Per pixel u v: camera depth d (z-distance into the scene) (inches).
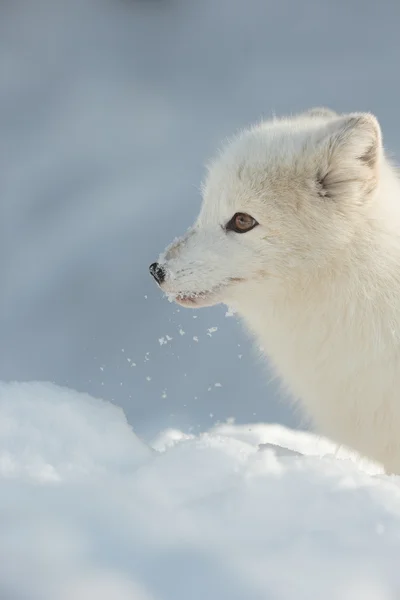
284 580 152.5
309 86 1626.5
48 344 893.2
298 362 308.8
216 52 1876.2
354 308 284.7
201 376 694.5
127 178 1293.1
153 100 1632.6
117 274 1027.3
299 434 415.2
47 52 1863.9
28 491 180.1
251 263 292.2
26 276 1046.4
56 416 218.8
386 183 300.0
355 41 1839.3
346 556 159.8
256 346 360.2
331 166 282.8
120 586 148.3
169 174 1288.1
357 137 277.0
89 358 861.8
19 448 203.5
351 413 301.4
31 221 1197.7
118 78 1752.0
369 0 2031.3
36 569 151.7
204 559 157.6
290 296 296.8
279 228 287.0
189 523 171.2
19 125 1542.8
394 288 281.9
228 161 299.9
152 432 441.1
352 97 1537.9
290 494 180.9
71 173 1333.7
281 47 1860.2
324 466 196.4
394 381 283.6
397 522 171.5
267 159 290.8
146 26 2021.4
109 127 1512.1
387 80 1601.9
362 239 284.4
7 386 236.1
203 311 785.6
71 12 2063.2
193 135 1450.5
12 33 1950.1
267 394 652.1
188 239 300.7
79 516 170.1
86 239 1115.3
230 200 292.8
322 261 285.7
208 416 597.0
